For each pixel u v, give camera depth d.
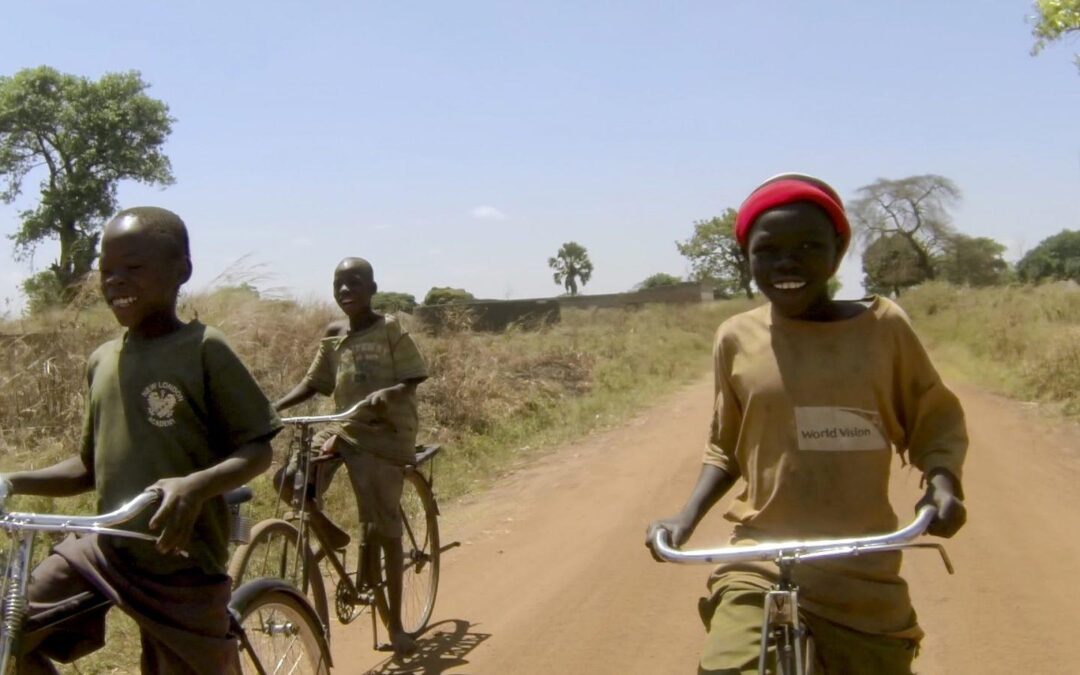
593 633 5.91
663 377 19.98
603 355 20.80
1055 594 6.31
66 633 3.34
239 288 12.06
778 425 3.26
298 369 10.99
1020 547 7.31
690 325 31.73
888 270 50.03
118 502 3.38
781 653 2.90
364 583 5.59
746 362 3.33
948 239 49.66
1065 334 16.81
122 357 3.44
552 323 28.88
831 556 2.91
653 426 13.74
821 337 3.25
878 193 50.00
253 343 10.97
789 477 3.24
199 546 3.43
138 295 3.34
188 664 3.42
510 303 31.14
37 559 6.32
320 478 5.45
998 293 30.92
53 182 39.28
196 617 3.40
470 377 13.41
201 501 3.15
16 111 37.59
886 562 3.23
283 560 5.02
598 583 6.82
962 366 20.55
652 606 6.34
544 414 13.95
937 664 5.32
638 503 9.09
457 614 6.35
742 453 3.37
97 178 39.28
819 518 3.23
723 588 3.22
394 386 5.62
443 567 7.34
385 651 5.73
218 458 3.45
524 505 9.21
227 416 3.39
